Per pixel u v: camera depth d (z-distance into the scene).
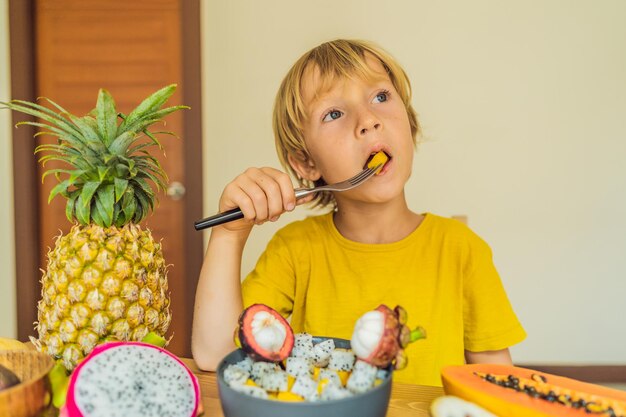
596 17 2.30
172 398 0.54
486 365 0.61
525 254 2.41
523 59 2.34
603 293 2.40
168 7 2.43
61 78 2.49
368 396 0.44
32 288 2.45
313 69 0.92
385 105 0.88
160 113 0.74
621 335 2.40
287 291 0.97
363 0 2.35
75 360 0.66
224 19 2.39
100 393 0.52
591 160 2.36
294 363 0.52
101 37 2.47
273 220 0.73
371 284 0.92
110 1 2.45
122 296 0.67
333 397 0.45
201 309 0.75
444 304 0.90
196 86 2.41
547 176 2.37
